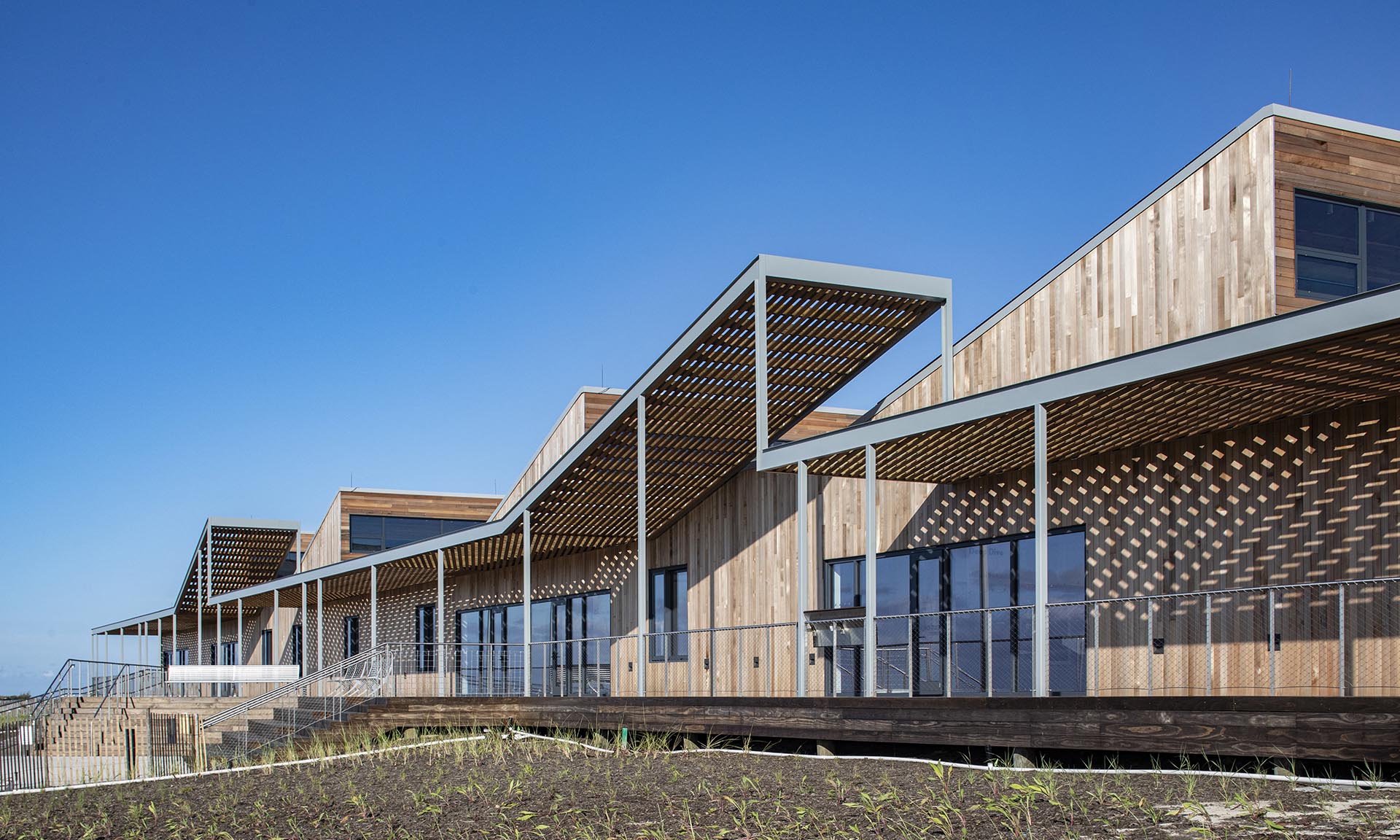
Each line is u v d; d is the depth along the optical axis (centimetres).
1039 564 1018
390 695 1834
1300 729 803
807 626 1455
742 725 1281
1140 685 1233
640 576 1594
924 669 1505
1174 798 766
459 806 1001
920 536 1534
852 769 1043
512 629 2375
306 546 3625
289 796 1146
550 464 2314
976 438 1229
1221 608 1153
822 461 1357
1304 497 1090
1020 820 740
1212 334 886
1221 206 1204
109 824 1052
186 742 1770
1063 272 1376
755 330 1405
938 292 1436
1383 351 855
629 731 1442
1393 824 637
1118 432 1177
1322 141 1197
